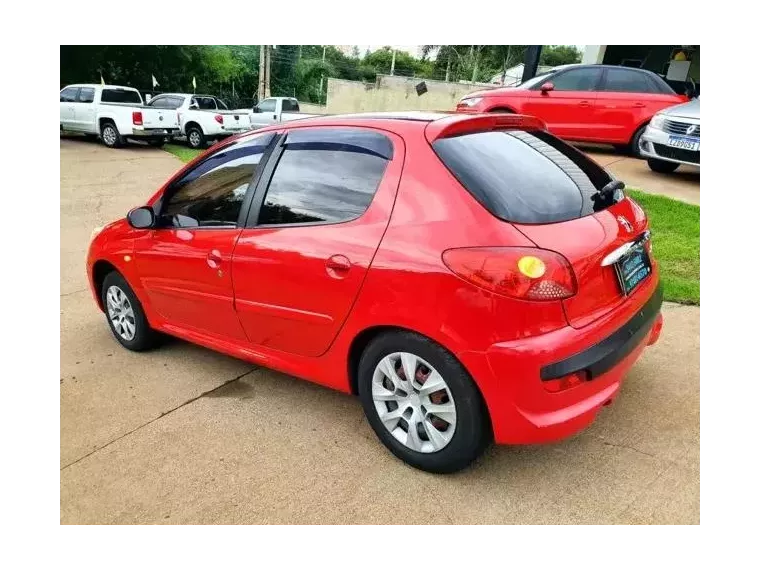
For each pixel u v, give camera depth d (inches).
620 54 729.6
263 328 126.7
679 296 181.8
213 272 131.7
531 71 448.8
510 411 92.2
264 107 779.4
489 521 96.1
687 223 248.7
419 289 96.2
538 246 90.7
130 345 166.4
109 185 442.3
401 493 103.2
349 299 106.3
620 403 127.2
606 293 99.2
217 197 134.3
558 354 89.1
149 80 1261.1
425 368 102.1
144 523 99.1
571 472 106.5
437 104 947.3
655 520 94.9
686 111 323.0
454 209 96.0
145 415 131.5
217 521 98.8
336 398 136.8
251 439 120.9
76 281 230.5
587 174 116.8
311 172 117.6
